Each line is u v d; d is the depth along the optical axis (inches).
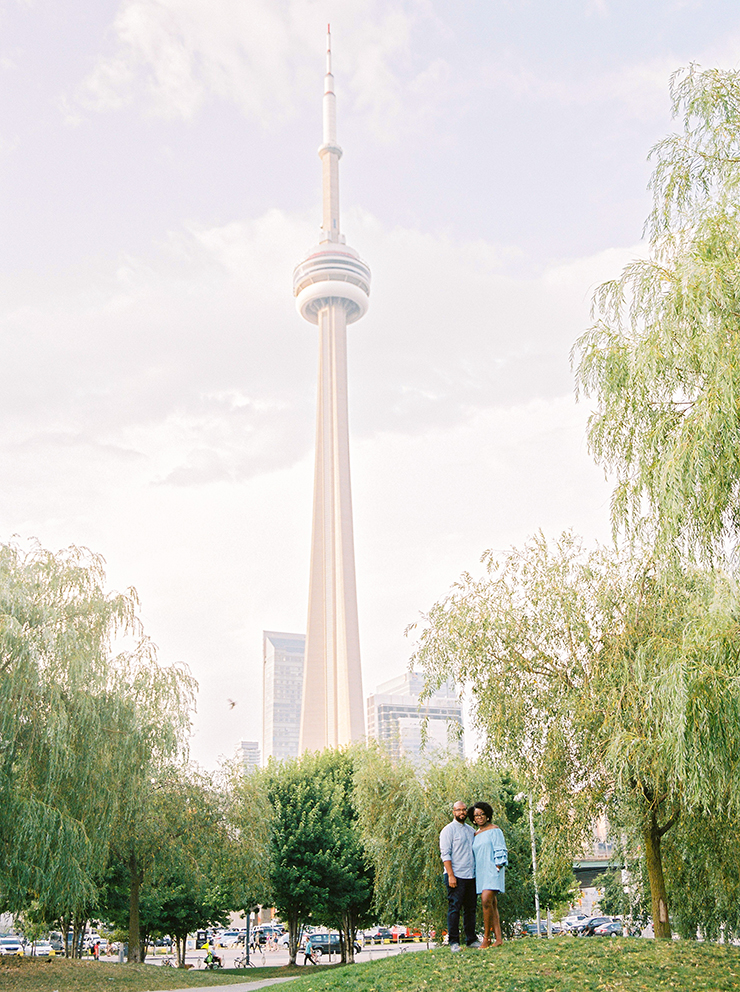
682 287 476.4
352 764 2036.2
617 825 792.3
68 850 957.2
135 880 1407.5
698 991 442.9
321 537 6496.1
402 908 1403.8
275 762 2170.3
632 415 534.3
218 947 3742.6
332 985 553.0
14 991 981.8
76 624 1104.8
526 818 1440.7
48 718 981.2
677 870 809.5
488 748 804.6
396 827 1348.4
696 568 540.4
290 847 1769.2
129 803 1180.5
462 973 498.9
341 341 7411.4
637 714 662.5
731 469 448.5
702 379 481.7
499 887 567.8
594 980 462.3
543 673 788.0
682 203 526.0
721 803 597.0
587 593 772.0
